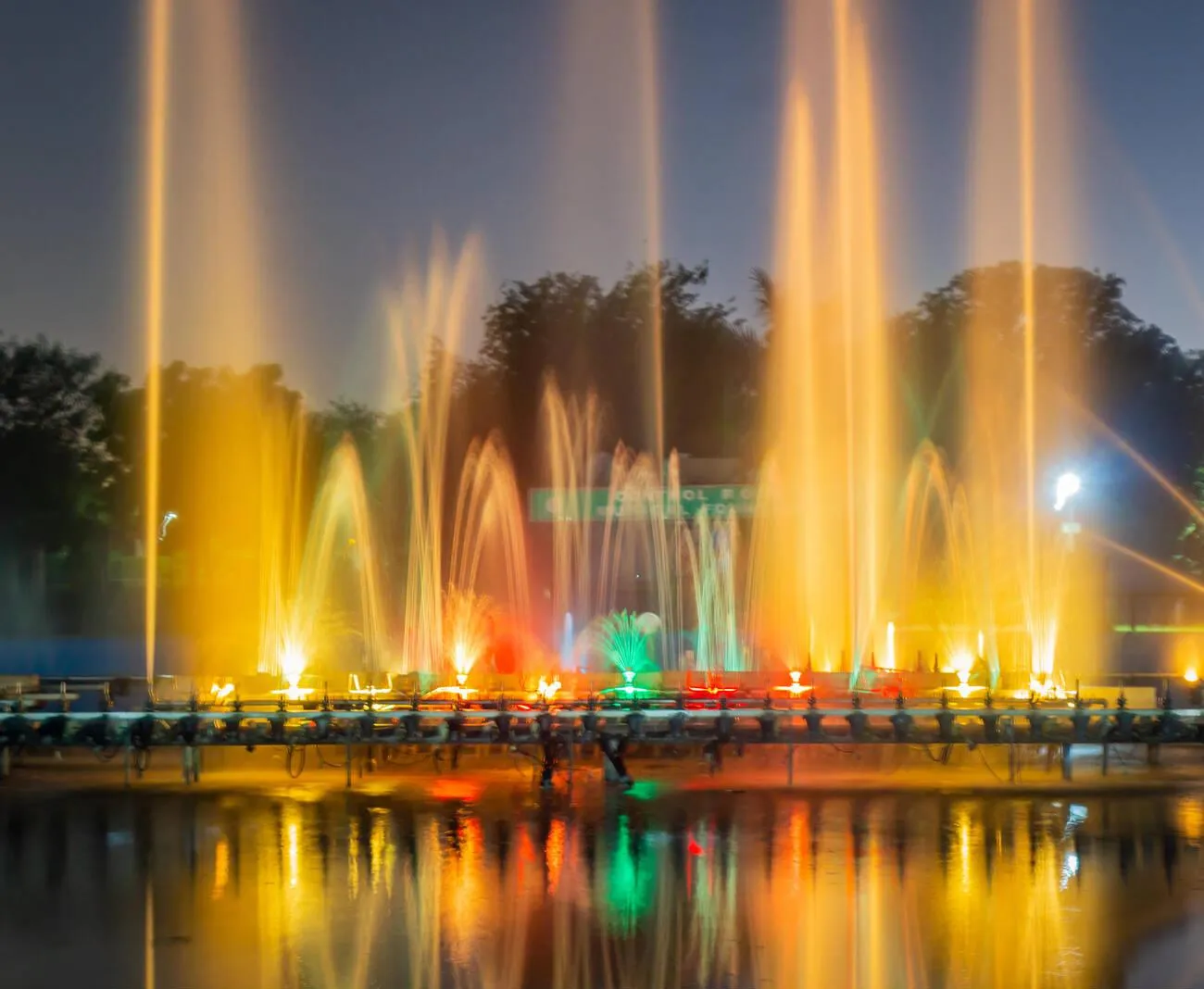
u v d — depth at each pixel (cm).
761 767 2262
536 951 1290
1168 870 1587
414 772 2208
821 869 1583
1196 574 4338
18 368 5050
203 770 2217
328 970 1239
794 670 3175
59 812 1892
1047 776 2191
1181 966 1254
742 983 1209
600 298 5809
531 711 2134
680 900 1453
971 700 2320
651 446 5562
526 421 5578
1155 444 4888
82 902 1447
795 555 4438
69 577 4903
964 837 1747
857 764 2305
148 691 2439
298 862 1608
